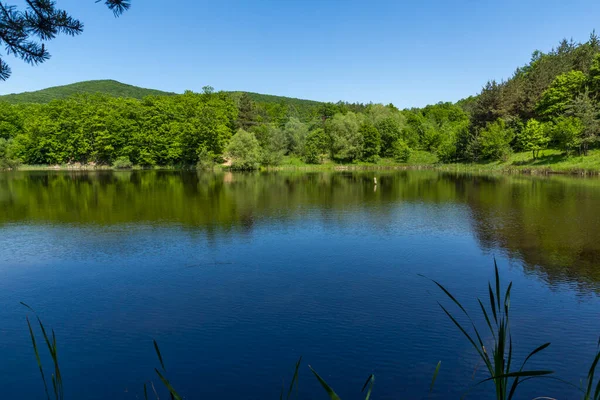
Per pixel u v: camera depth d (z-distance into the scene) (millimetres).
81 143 81938
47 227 22875
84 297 12727
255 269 15273
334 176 63688
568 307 11625
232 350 9367
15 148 81188
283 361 8875
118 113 83875
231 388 7945
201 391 7867
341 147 91438
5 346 9766
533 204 29844
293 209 29078
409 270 15094
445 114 131875
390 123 93688
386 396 7609
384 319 10922
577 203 29672
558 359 8844
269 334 10117
